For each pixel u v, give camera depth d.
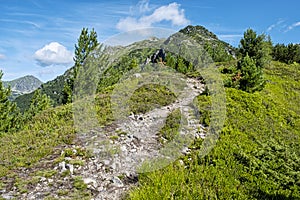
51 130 12.80
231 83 20.61
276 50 43.66
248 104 16.72
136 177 8.38
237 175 8.43
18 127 18.53
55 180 8.00
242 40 32.16
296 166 9.19
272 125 14.20
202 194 7.24
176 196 7.15
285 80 28.84
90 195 7.27
